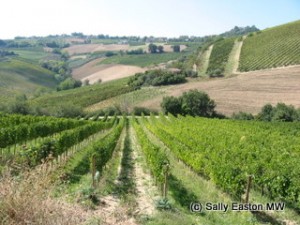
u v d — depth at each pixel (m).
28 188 5.91
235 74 95.12
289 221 11.77
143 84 100.31
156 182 16.06
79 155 23.78
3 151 22.25
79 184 14.24
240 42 132.00
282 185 13.58
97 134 40.44
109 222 8.27
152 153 18.02
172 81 96.50
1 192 5.76
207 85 87.06
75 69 170.38
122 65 156.62
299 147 25.05
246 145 24.92
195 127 39.88
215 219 11.14
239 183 13.73
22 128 24.16
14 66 141.62
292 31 119.19
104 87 106.88
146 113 77.50
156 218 10.26
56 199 6.60
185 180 17.03
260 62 100.06
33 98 100.06
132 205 11.33
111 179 16.52
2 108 60.50
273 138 31.50
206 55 128.50
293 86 75.44
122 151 28.41
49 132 30.81
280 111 61.12
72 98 94.19
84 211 8.40
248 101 72.38
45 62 169.50
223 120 55.31
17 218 5.58
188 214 11.61
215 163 16.39
